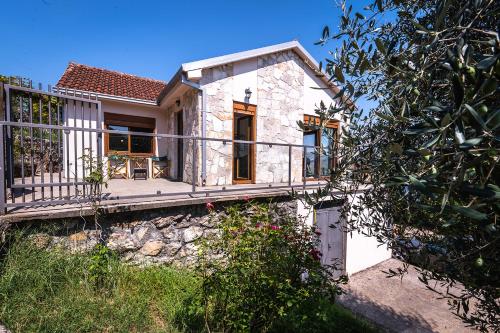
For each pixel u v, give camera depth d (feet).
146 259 11.35
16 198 11.62
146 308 8.61
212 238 9.65
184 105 22.11
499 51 2.10
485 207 2.50
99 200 10.30
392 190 4.77
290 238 9.44
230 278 8.05
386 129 3.89
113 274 9.48
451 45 2.76
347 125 4.96
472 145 2.04
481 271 3.52
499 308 3.83
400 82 3.50
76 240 9.86
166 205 11.44
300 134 24.41
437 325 15.06
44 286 8.18
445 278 4.61
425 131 2.50
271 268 8.30
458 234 3.67
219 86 19.48
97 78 27.78
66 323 7.21
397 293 18.70
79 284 8.71
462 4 3.05
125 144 26.61
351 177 4.90
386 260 24.72
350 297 18.08
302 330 8.98
